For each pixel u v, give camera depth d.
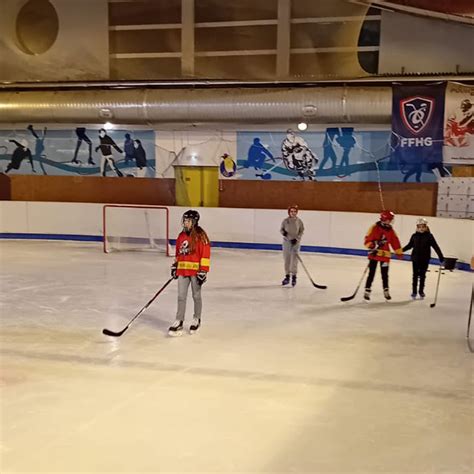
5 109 11.27
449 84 9.69
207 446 3.20
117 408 3.71
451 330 5.75
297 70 10.58
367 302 7.02
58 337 5.32
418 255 7.11
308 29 10.44
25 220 12.64
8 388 4.04
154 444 3.21
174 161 12.14
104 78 11.40
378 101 9.90
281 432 3.39
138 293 7.31
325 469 2.97
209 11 10.79
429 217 10.04
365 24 10.24
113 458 3.05
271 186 11.73
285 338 5.38
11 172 12.89
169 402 3.82
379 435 3.38
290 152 11.52
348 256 10.80
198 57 10.95
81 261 9.91
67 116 11.16
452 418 3.63
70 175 12.66
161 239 11.98
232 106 10.44
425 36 10.07
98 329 5.61
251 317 6.16
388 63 10.26
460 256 9.48
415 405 3.84
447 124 9.71
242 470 2.94
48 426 3.44
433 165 10.56
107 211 12.20
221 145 11.89
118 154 12.41
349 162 11.19
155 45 11.11
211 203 12.12
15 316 6.09
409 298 7.29
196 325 5.54
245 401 3.85
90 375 4.32
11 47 11.61
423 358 4.84
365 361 4.74
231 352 4.92
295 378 4.31
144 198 12.38
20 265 9.37
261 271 9.13
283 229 7.87
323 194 11.43
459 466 3.03
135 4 11.05
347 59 10.38
